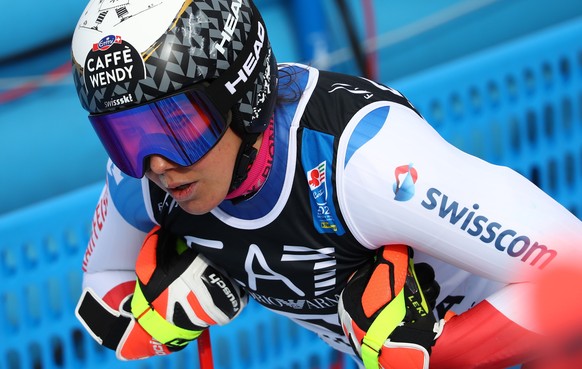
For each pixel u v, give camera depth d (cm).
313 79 498
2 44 962
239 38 445
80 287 868
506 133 956
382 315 471
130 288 577
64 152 1002
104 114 432
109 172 537
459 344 477
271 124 476
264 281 523
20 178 988
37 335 862
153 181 472
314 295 520
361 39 1048
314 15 1023
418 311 479
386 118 461
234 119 452
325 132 464
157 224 547
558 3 1100
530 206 456
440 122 927
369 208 456
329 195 465
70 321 868
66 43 988
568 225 461
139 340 557
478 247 455
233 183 471
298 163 472
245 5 457
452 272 565
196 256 536
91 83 429
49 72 988
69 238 853
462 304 582
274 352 908
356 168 452
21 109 986
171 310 529
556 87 966
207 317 534
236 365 894
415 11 1066
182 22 426
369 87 493
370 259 497
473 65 928
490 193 452
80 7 987
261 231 495
